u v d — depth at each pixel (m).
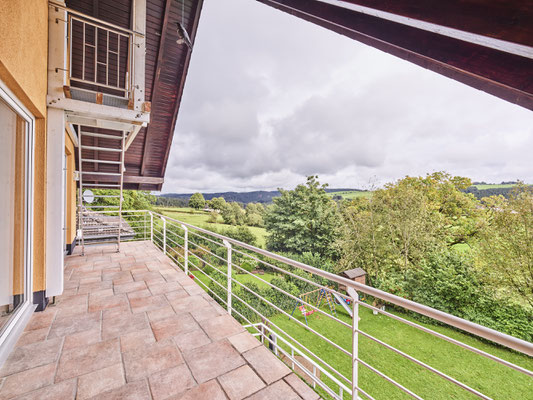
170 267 4.39
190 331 2.34
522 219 9.88
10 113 2.16
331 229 18.06
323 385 1.67
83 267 4.38
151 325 2.46
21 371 1.81
